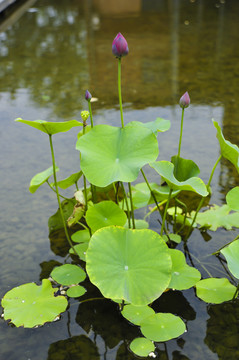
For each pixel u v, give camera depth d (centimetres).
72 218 260
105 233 225
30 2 1104
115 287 215
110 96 457
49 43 690
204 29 772
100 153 232
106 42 685
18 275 249
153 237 224
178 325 223
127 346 220
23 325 224
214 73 531
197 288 239
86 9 995
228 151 243
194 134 368
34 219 284
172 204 295
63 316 230
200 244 266
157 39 702
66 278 244
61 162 336
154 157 227
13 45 682
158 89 477
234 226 277
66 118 397
